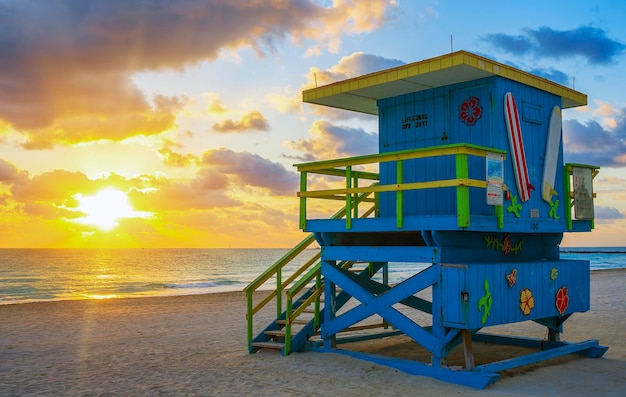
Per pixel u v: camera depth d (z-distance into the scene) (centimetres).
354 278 884
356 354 812
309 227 872
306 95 932
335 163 818
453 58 714
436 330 705
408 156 725
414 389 656
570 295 848
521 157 783
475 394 632
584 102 935
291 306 904
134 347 1042
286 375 741
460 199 669
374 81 823
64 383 746
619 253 16375
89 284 4753
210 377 752
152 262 11294
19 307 1883
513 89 797
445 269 690
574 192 877
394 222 751
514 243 829
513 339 938
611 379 710
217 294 2569
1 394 693
